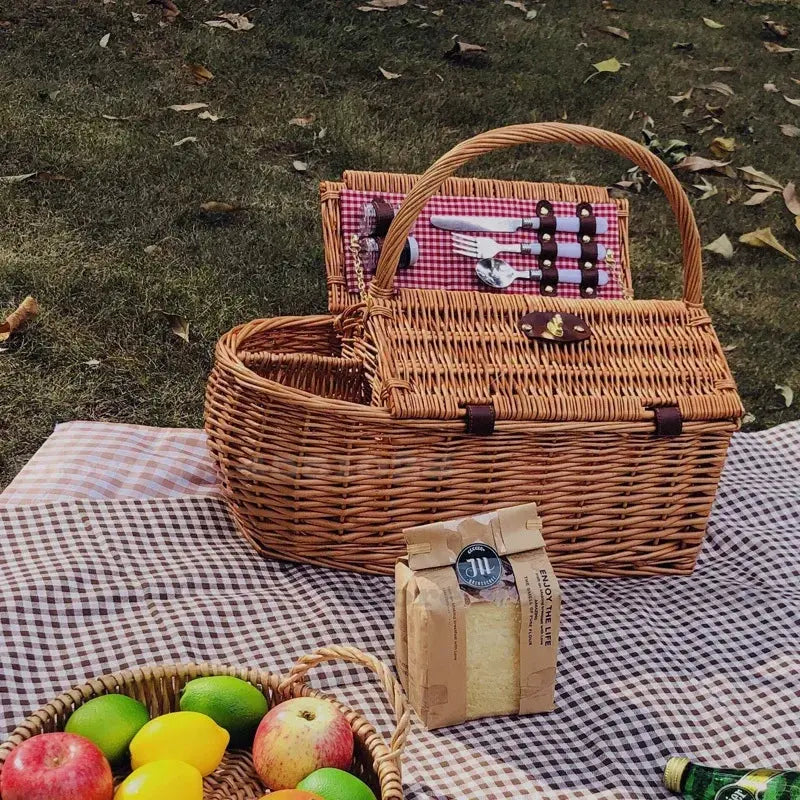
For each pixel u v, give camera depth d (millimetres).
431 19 4422
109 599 1685
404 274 2119
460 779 1374
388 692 1224
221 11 4223
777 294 3344
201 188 3324
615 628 1735
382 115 3824
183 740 1198
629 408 1797
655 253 3439
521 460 1790
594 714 1527
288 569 1841
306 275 3066
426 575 1430
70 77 3703
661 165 1882
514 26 4480
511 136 1812
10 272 2893
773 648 1722
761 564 1993
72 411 2525
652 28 4656
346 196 2172
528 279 2160
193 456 2184
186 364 2723
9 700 1470
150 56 3896
